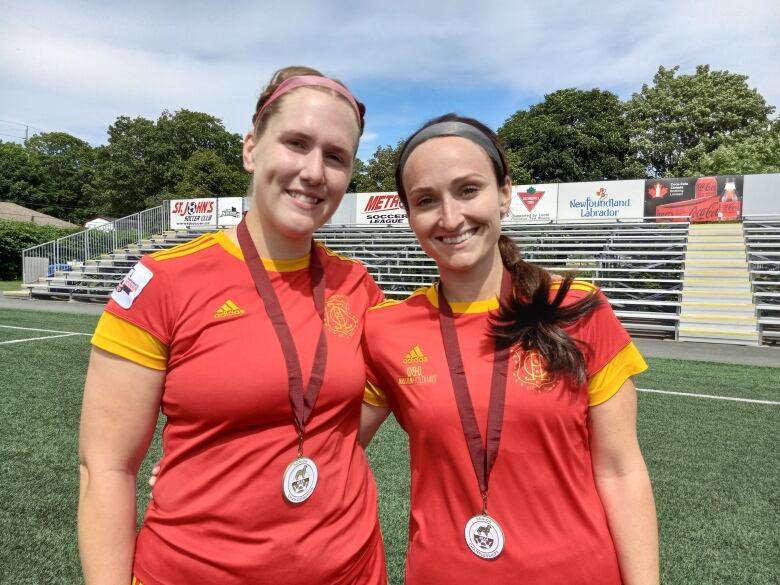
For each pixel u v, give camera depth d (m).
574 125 34.00
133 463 1.27
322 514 1.30
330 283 1.51
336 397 1.35
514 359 1.34
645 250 13.86
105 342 1.22
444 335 1.43
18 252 24.97
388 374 1.46
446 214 1.36
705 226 14.34
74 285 17.14
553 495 1.30
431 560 1.36
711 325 10.24
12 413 5.11
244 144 1.48
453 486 1.35
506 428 1.31
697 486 3.70
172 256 1.30
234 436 1.25
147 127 45.09
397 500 3.44
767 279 12.09
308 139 1.31
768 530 3.12
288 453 1.27
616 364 1.34
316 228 1.39
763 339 10.01
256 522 1.23
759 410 5.52
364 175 38.53
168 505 1.25
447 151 1.36
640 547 1.30
